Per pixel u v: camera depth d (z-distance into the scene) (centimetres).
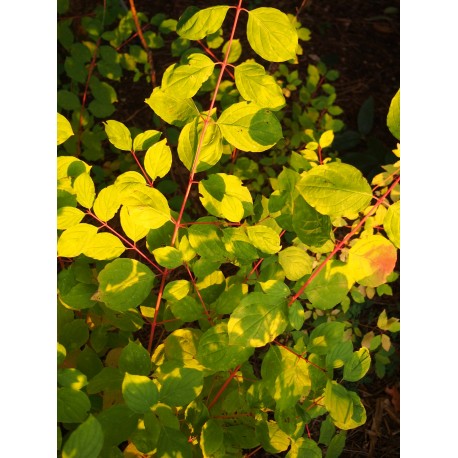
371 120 144
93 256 60
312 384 60
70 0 134
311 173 53
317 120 126
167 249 59
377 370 106
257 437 64
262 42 54
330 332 60
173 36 149
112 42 105
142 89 139
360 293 99
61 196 61
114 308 58
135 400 52
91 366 68
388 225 54
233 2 159
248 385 70
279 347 59
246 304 55
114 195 60
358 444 105
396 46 164
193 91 55
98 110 99
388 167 97
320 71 134
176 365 59
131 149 65
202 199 60
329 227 56
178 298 62
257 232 60
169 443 52
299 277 62
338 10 168
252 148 56
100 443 47
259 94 55
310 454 63
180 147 58
